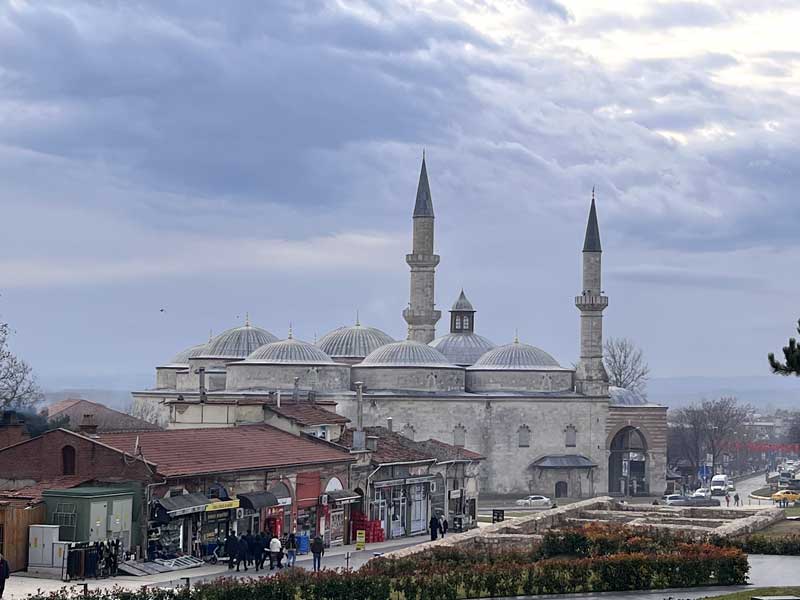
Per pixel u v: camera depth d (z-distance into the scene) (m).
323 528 97.50
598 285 196.38
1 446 94.12
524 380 191.62
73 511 75.00
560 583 60.62
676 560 61.62
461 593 59.97
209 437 94.12
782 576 63.66
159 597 57.03
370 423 179.38
